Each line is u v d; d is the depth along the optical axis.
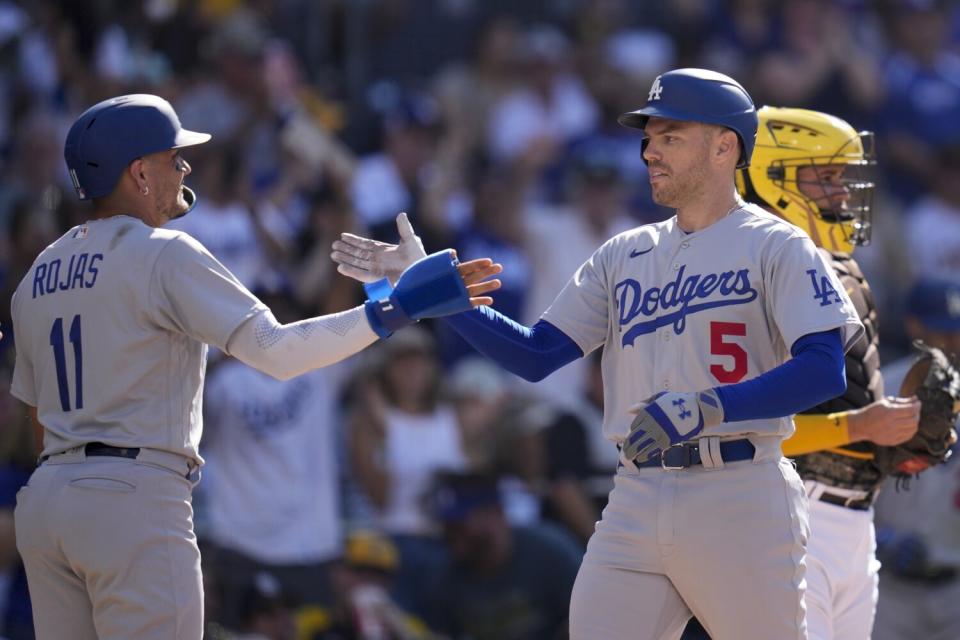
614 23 38.50
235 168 28.27
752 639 12.83
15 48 32.72
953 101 38.66
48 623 13.38
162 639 12.88
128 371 12.97
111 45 32.06
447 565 25.73
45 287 13.39
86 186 13.47
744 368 12.88
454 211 32.31
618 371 13.54
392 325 12.86
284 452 25.22
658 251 13.46
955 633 20.05
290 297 27.16
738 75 37.88
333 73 35.78
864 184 15.79
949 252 36.25
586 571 13.43
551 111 36.03
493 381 27.62
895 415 14.42
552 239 31.67
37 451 14.20
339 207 29.23
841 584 15.23
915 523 20.19
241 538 24.80
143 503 12.86
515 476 26.52
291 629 24.25
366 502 26.30
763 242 12.89
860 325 12.58
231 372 25.33
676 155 13.16
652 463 13.06
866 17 39.72
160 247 13.05
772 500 12.81
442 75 36.34
